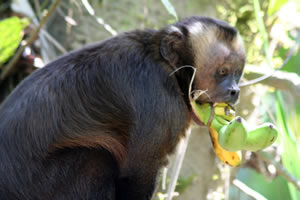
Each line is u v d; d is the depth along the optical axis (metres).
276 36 13.61
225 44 9.94
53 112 9.04
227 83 9.72
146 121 9.20
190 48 9.94
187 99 9.91
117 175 9.57
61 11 13.69
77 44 13.51
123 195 9.46
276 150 13.24
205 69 9.88
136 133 9.23
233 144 7.67
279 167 11.53
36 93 9.11
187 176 12.77
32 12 14.13
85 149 9.26
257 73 11.62
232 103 9.62
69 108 9.18
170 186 9.95
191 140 13.08
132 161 9.24
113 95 9.40
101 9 13.72
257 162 13.98
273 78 11.44
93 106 9.34
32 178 8.77
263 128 7.91
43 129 8.93
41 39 12.98
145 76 9.45
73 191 9.02
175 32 9.84
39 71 9.60
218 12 14.67
